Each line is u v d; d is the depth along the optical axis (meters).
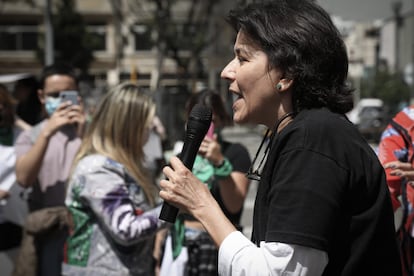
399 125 2.67
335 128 1.43
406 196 2.49
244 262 1.43
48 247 3.23
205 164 2.94
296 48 1.49
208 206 1.57
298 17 1.51
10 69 31.44
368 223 1.42
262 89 1.53
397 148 2.64
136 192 2.61
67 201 2.60
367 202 1.43
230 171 2.95
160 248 3.27
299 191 1.36
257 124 1.62
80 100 3.42
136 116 2.63
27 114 5.60
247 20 1.55
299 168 1.38
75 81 3.73
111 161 2.54
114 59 31.67
